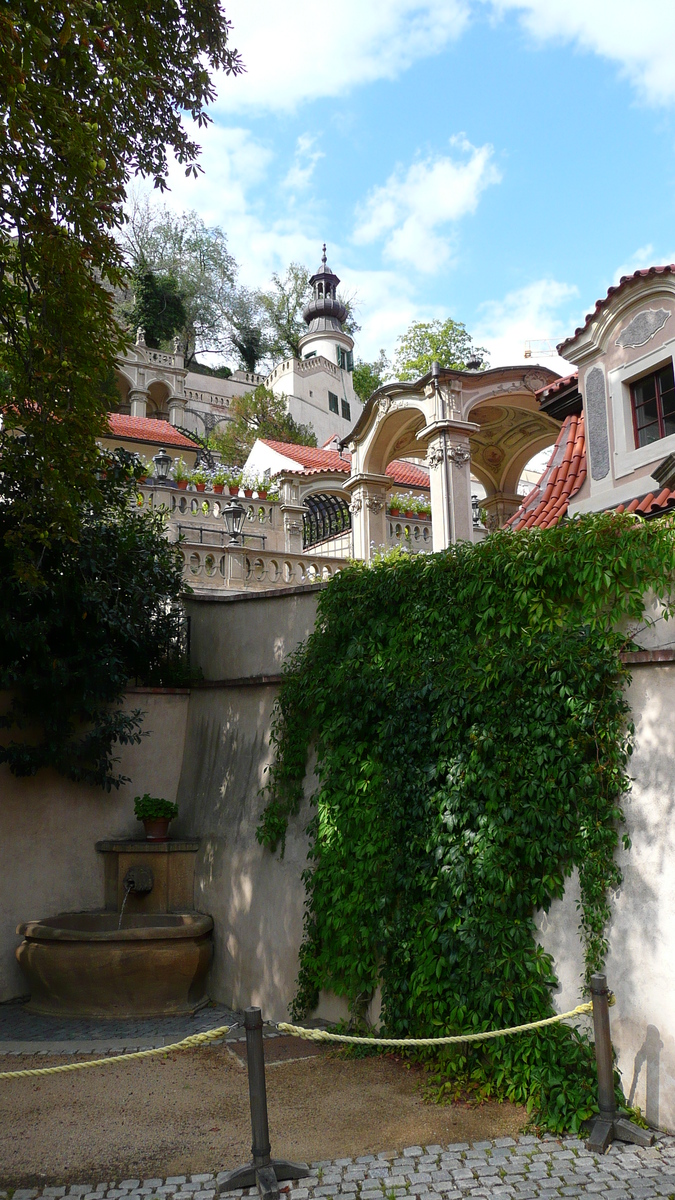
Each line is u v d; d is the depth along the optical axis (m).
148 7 9.12
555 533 6.82
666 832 5.71
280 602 9.99
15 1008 9.41
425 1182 4.91
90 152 7.71
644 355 10.94
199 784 10.61
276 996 8.48
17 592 9.56
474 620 7.30
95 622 10.34
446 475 15.12
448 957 6.62
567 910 6.19
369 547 17.66
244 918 9.17
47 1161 5.40
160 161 10.25
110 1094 6.53
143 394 42.59
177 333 54.69
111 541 10.75
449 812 6.88
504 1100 6.00
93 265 8.95
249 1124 5.87
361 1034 7.35
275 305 63.47
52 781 10.41
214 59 10.16
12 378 9.76
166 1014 8.87
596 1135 5.28
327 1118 5.89
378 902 7.24
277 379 52.94
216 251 61.59
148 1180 5.12
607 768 6.11
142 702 10.98
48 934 8.95
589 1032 5.90
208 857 10.00
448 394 15.26
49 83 8.32
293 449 27.64
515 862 6.37
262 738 9.63
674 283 10.41
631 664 6.15
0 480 9.59
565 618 6.65
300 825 8.65
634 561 6.24
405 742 7.41
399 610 7.99
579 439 12.55
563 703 6.36
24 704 10.07
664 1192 4.69
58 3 7.26
